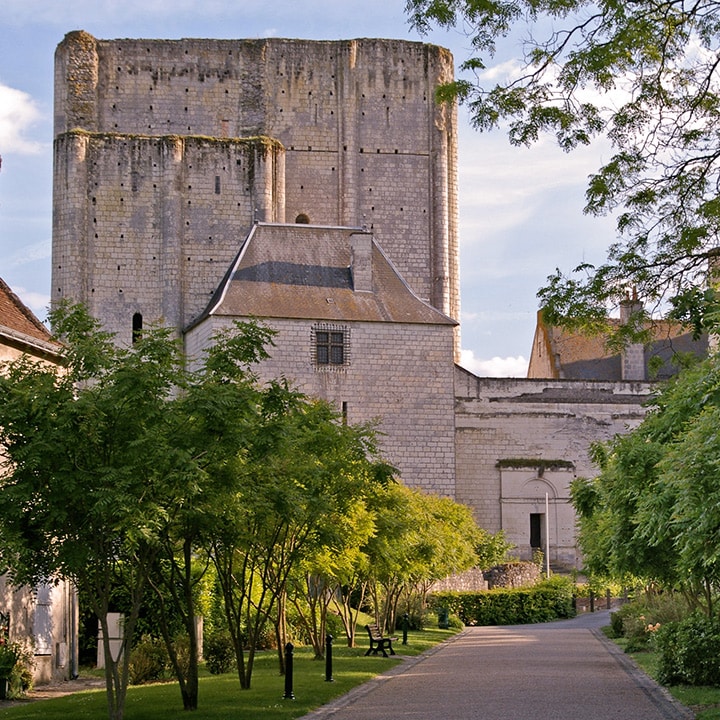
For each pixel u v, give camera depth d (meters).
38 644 29.80
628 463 26.70
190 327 66.50
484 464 75.12
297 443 25.53
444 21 19.31
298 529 28.20
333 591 38.62
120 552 21.88
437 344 62.22
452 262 82.38
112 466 19.78
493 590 60.12
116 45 81.81
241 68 82.50
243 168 75.31
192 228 74.62
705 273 21.61
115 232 74.06
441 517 50.59
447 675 30.22
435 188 82.19
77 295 73.31
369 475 30.30
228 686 27.44
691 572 23.00
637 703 23.69
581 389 76.44
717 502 17.66
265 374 60.09
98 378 21.36
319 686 27.20
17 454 18.98
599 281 21.92
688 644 26.58
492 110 20.08
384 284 63.44
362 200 81.94
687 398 19.95
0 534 18.69
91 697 25.94
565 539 74.88
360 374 61.28
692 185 21.12
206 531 23.44
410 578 46.34
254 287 61.47
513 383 75.81
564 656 35.97
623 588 63.00
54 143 74.75
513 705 23.56
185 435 20.55
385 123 82.56
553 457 75.69
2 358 28.02
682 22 19.73
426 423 61.66
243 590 26.89
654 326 22.16
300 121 82.31
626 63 19.86
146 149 74.69
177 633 31.73
